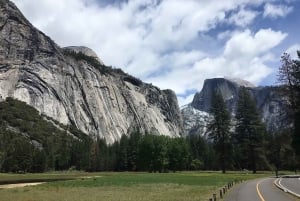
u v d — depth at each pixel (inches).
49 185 2337.6
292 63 2613.2
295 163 4298.7
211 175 3499.0
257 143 4020.7
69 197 1460.4
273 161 4798.2
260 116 4092.0
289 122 2657.5
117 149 7214.6
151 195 1461.6
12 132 7795.3
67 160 7003.0
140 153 5836.6
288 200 1095.0
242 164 5118.1
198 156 6446.9
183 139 6127.0
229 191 1524.4
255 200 1117.1
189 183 2263.8
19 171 5974.4
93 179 2972.4
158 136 5930.1
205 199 1218.0
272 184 1937.7
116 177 3336.6
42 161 6235.2
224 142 4190.5
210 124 4281.5
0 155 6053.2
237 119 4116.6
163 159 5654.5
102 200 1299.2
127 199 1312.7
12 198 1451.8
